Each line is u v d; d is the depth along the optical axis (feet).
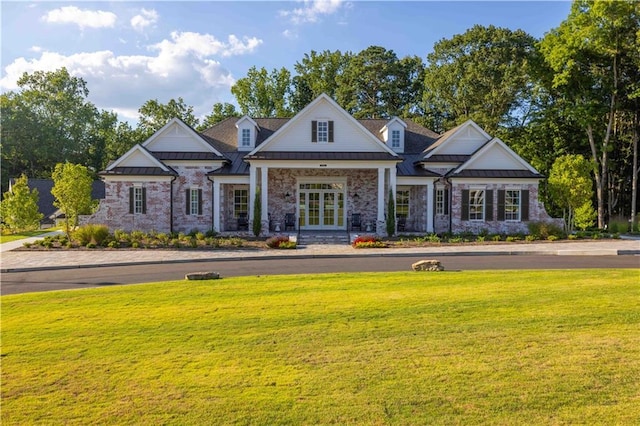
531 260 53.16
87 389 16.63
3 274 47.50
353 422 13.97
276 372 17.89
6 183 182.19
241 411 14.78
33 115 183.11
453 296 30.66
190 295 32.37
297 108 174.29
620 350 19.80
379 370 17.93
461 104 145.48
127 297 32.12
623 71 107.86
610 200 122.31
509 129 139.64
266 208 79.61
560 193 82.64
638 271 41.11
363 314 26.27
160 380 17.29
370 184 89.45
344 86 165.68
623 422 13.79
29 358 19.84
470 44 143.23
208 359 19.40
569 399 15.29
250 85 161.89
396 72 164.35
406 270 45.60
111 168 81.05
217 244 67.67
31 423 14.28
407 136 99.81
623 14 96.53
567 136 124.67
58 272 48.39
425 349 20.25
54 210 140.56
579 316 25.23
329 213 89.97
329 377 17.33
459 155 88.99
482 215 83.82
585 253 59.16
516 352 19.71
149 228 80.74
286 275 41.73
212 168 84.38
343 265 50.47
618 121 119.96
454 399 15.38
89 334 23.16
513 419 14.03
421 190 87.66
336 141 82.53
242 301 30.12
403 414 14.43
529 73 116.98
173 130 85.66
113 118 206.08
